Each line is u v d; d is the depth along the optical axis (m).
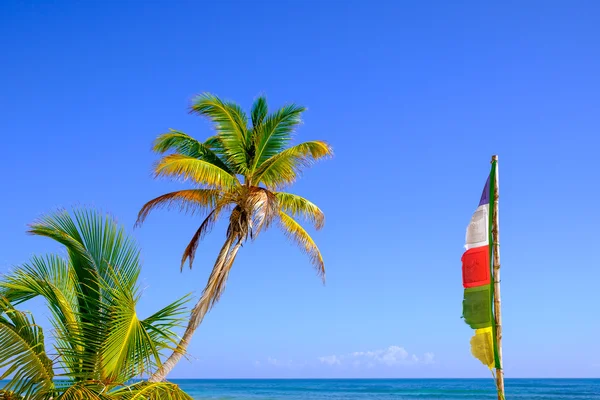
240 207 15.57
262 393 91.06
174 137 15.98
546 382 135.00
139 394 8.75
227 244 15.47
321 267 17.59
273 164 16.31
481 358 8.59
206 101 15.92
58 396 8.62
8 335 8.69
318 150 16.11
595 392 88.19
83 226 10.20
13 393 8.75
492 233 8.70
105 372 9.05
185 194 16.09
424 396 83.38
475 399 79.19
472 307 8.80
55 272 10.36
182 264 16.06
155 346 9.32
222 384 135.75
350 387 114.00
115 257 10.18
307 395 84.88
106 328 9.04
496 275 8.56
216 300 14.98
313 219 17.17
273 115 16.58
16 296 9.99
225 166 16.61
